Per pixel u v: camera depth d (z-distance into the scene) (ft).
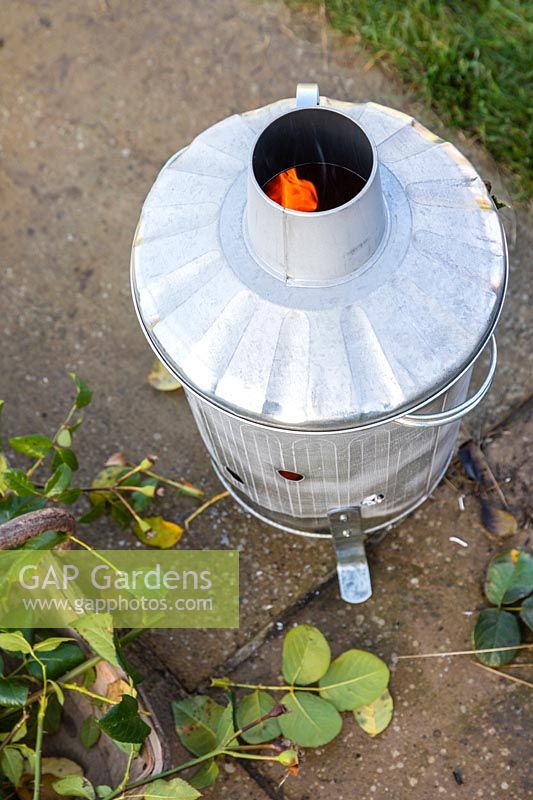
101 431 6.98
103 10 8.47
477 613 6.15
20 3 8.52
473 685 5.94
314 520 5.97
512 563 6.03
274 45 8.19
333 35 8.15
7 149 8.09
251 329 4.64
